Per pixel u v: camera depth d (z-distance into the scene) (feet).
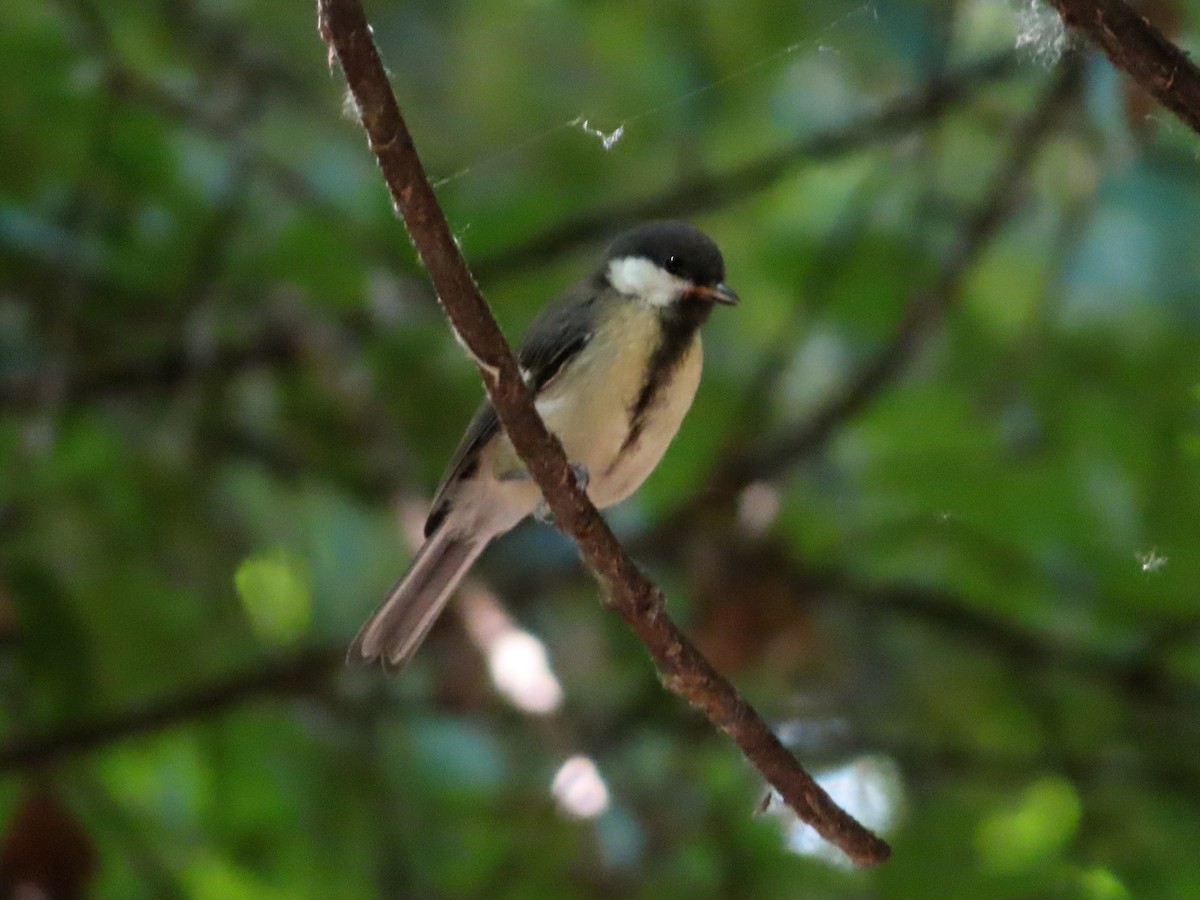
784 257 39.70
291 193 38.29
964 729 38.88
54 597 36.47
